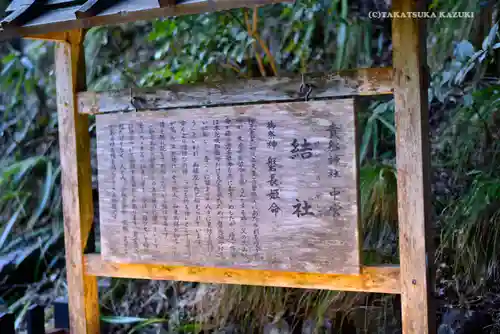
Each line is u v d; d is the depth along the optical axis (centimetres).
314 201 282
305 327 377
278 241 291
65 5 311
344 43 428
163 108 322
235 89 302
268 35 453
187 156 311
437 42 425
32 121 567
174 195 315
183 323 416
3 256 520
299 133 283
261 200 294
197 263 312
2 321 319
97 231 515
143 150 323
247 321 396
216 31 446
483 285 353
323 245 281
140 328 425
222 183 303
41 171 557
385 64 445
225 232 303
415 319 266
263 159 292
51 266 522
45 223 547
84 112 344
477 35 413
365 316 366
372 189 373
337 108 275
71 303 354
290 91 289
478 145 378
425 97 269
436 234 386
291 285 295
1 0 573
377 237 382
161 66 488
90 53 527
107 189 334
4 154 575
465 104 359
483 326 347
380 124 434
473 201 343
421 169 262
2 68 597
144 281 462
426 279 263
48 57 572
